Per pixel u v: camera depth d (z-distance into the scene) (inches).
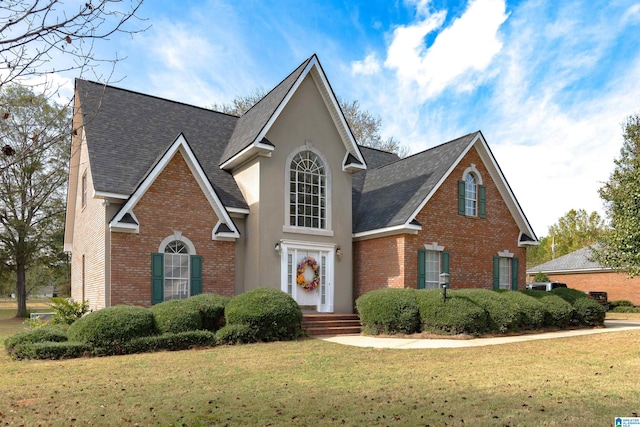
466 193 834.8
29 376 378.9
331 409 277.1
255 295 585.9
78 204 848.3
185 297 666.2
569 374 378.6
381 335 629.9
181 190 670.5
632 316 1065.5
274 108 732.7
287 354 478.6
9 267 1363.2
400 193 821.9
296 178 764.0
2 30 171.2
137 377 370.3
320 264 773.3
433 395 310.3
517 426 244.4
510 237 879.7
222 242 701.3
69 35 184.7
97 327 487.2
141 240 632.4
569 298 770.8
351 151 826.2
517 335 643.5
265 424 249.9
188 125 836.6
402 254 731.4
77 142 841.5
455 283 788.0
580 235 2063.2
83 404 291.6
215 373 385.1
